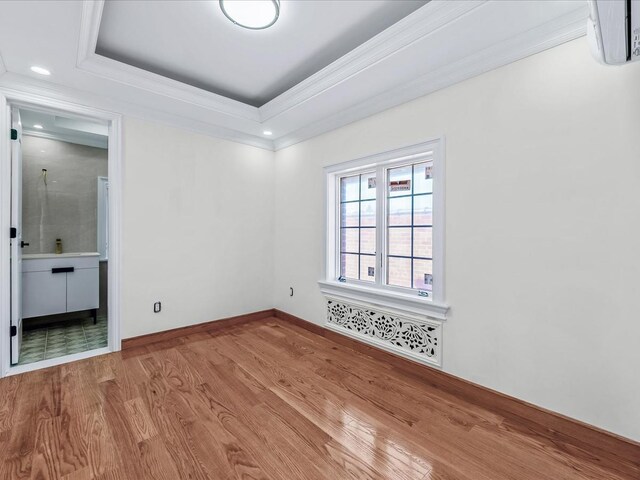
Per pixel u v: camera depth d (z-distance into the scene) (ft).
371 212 9.45
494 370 6.28
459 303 6.85
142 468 4.56
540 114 5.64
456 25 5.44
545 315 5.62
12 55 6.59
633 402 4.75
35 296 10.69
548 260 5.58
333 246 10.44
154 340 9.60
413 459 4.83
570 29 5.21
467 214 6.69
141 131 9.31
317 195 10.69
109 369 7.79
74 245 12.84
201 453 4.88
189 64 8.13
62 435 5.24
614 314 4.92
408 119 7.79
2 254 7.38
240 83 9.21
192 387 6.94
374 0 5.81
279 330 11.00
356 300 9.28
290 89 8.68
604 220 5.00
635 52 3.44
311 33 6.81
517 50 5.82
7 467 4.53
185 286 10.30
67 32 5.85
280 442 5.17
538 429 5.59
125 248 9.07
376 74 7.18
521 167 5.89
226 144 11.26
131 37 6.94
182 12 6.09
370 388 7.02
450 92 6.94
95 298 11.96
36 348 9.37
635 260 4.74
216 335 10.42
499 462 4.78
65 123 11.10
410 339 7.85
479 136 6.47
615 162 4.89
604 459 4.85
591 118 5.10
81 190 13.00
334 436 5.34
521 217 5.90
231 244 11.44
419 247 8.12
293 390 6.88
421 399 6.59
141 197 9.34
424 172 8.04
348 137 9.47
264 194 12.41
